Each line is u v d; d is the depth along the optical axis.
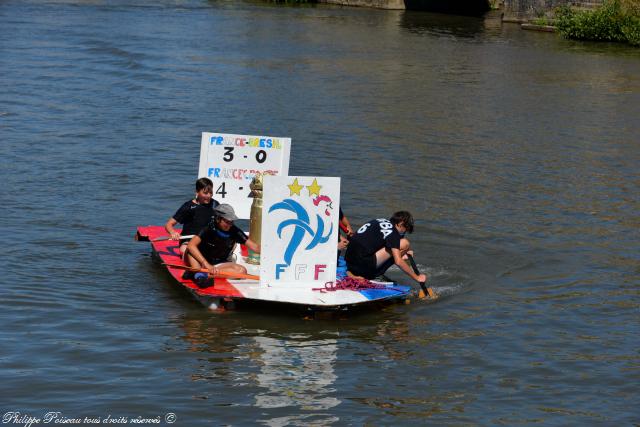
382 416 14.16
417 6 113.44
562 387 15.44
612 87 54.66
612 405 14.82
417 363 16.25
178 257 20.83
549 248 23.53
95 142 34.91
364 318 18.47
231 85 50.56
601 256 22.97
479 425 13.97
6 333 16.77
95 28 79.75
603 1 86.19
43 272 20.31
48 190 27.70
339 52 68.56
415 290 20.23
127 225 24.48
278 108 43.81
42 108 41.72
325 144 35.88
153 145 34.72
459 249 23.25
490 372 15.98
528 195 29.05
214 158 22.45
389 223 20.00
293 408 14.33
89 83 49.44
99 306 18.44
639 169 33.50
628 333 17.97
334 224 19.36
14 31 74.75
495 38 81.81
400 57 66.62
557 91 52.50
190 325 17.67
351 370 15.87
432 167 32.62
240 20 92.44
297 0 118.88
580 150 36.59
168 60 59.62
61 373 15.23
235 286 19.08
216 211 19.47
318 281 19.41
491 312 18.95
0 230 23.33
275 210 18.97
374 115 43.03
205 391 14.81
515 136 39.16
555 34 86.31
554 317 18.73
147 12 97.81
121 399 14.39
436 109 45.41
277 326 17.83
